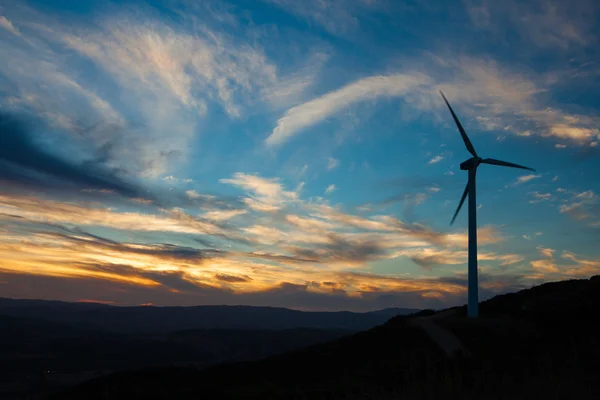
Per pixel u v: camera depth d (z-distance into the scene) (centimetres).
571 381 1434
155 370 5016
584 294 6144
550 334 4519
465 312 6950
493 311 6419
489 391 1491
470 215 6625
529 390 1415
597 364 1977
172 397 4038
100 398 4222
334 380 4119
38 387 10044
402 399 1517
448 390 1482
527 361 3150
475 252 6397
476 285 6244
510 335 4794
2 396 9038
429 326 5622
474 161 6750
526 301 6569
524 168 6725
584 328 4434
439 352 4603
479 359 3706
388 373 3869
